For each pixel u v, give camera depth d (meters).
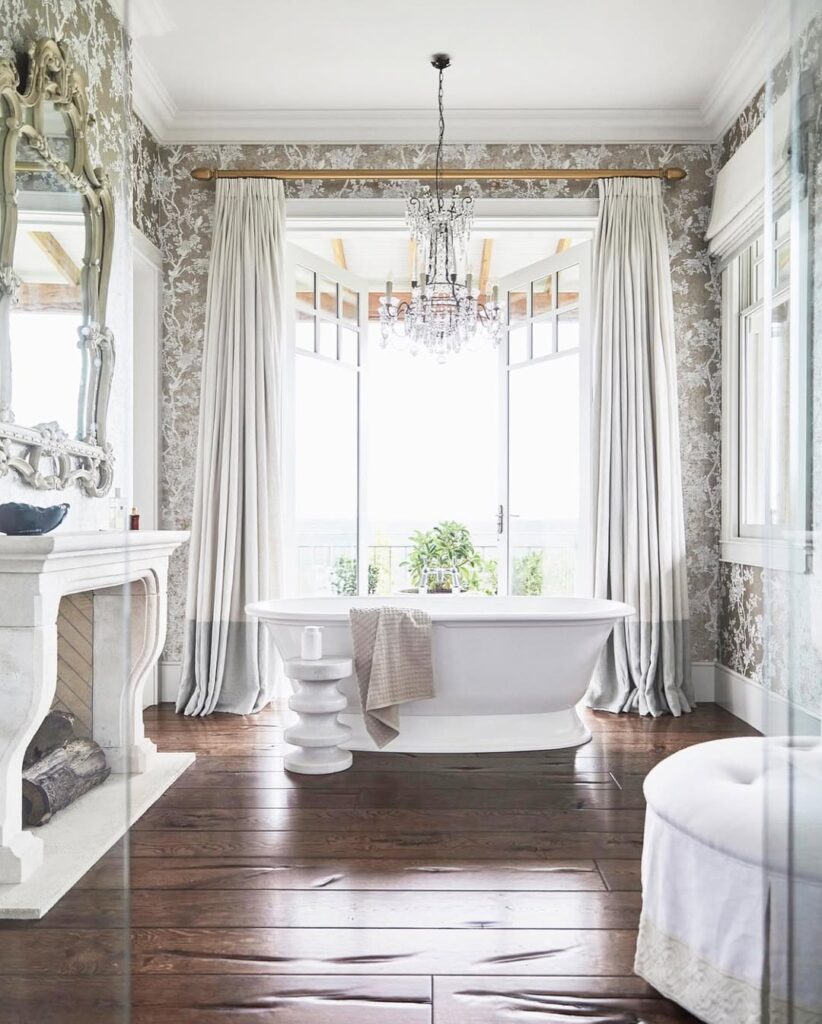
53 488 2.72
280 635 3.65
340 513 5.02
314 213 4.55
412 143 4.55
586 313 4.56
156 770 3.25
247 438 4.37
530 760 3.42
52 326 2.66
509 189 4.54
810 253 1.08
